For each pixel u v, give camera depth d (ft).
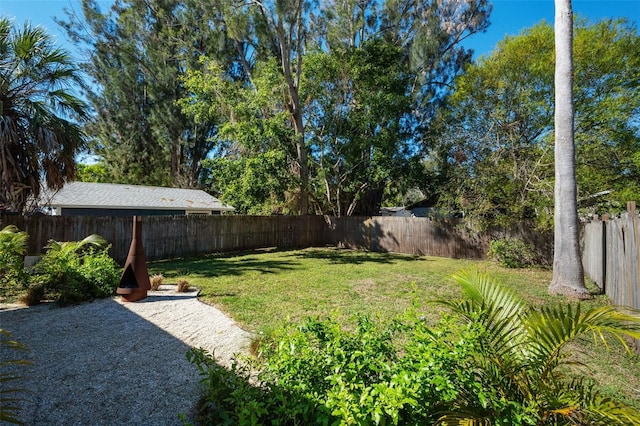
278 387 6.42
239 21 45.88
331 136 51.11
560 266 20.63
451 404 5.72
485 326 6.95
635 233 12.91
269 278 24.85
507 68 42.52
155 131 72.54
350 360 6.53
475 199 34.71
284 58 44.50
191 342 12.61
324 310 16.38
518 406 5.46
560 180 20.89
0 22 23.12
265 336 9.37
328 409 5.61
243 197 44.52
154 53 70.54
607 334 13.39
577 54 39.93
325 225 52.70
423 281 24.00
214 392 7.17
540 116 41.29
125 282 18.53
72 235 29.43
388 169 46.44
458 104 46.42
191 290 20.72
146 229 34.35
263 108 46.83
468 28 63.36
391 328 7.81
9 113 23.52
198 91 47.93
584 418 5.32
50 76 24.59
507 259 31.81
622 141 37.29
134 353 11.61
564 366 10.51
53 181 25.35
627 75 39.50
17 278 20.10
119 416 8.01
